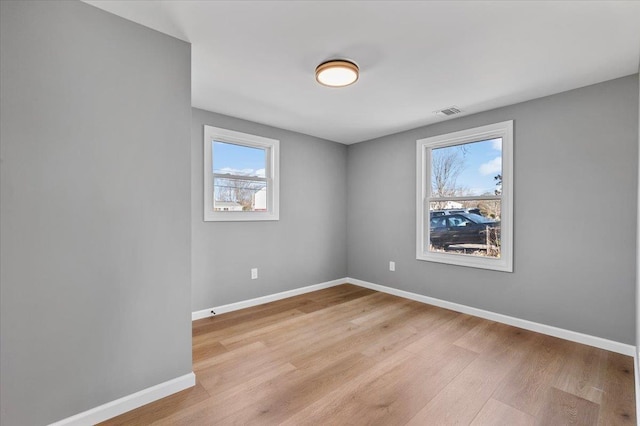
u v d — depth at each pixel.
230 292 3.47
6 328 1.39
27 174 1.43
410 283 3.94
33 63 1.44
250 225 3.64
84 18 1.58
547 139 2.77
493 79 2.46
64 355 1.53
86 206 1.59
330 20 1.72
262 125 3.71
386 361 2.29
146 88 1.78
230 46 1.99
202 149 3.22
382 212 4.29
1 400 1.38
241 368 2.20
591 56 2.08
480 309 3.25
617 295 2.41
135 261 1.75
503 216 3.08
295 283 4.12
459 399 1.83
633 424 1.61
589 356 2.35
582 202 2.57
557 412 1.71
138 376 1.76
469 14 1.65
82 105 1.57
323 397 1.85
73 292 1.55
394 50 2.03
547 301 2.78
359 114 3.33
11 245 1.39
